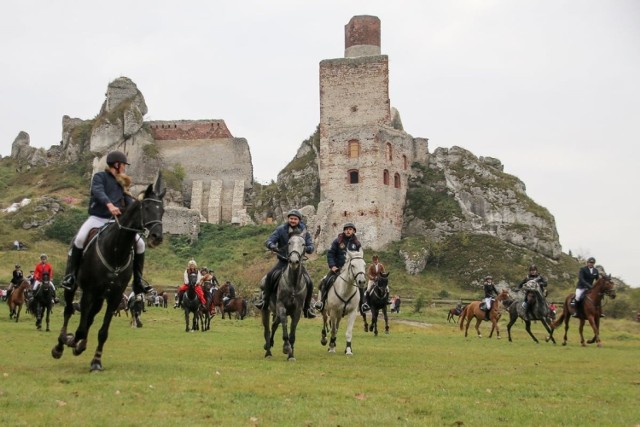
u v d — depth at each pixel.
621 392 13.73
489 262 82.50
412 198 90.69
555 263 85.62
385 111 87.19
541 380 15.30
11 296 36.41
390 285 76.81
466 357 20.52
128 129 101.81
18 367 14.64
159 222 14.06
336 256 21.50
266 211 97.00
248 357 18.56
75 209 92.38
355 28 90.25
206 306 33.62
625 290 66.75
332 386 13.29
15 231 86.88
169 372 14.37
